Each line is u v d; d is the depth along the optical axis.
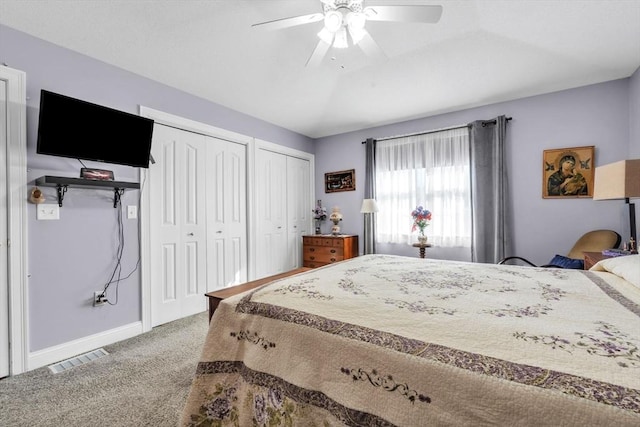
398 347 0.85
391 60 2.52
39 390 1.73
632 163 1.92
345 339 0.94
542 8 1.87
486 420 0.67
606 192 2.13
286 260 4.35
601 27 2.06
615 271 1.50
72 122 2.05
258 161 3.88
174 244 2.95
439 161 3.77
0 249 1.88
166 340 2.45
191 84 2.86
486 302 1.14
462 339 0.84
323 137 4.82
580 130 2.98
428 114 3.79
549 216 3.12
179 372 1.94
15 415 1.52
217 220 3.38
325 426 0.92
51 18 1.89
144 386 1.78
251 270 3.73
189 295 3.08
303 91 3.09
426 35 2.17
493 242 3.37
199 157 3.20
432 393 0.75
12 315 1.91
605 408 0.56
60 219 2.15
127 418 1.49
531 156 3.21
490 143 3.41
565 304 1.10
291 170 4.49
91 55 2.31
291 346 1.05
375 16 1.61
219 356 1.23
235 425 1.14
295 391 1.00
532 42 2.25
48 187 2.09
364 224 4.32
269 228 4.07
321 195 4.85
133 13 1.88
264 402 1.07
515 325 0.90
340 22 1.59
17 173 1.94
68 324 2.18
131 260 2.56
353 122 4.10
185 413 1.16
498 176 3.29
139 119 2.39
